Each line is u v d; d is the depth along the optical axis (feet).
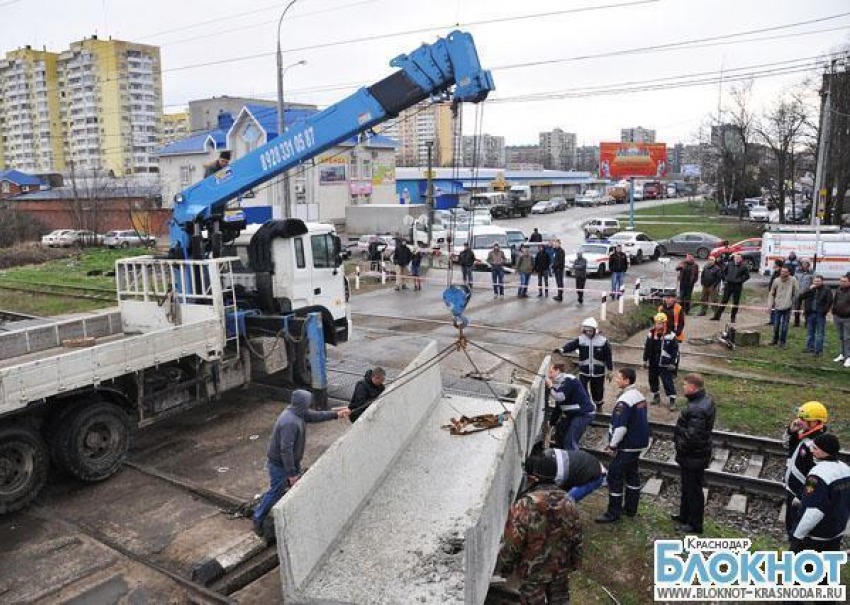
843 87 120.47
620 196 266.36
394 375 41.60
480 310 62.39
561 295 65.00
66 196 181.37
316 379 34.94
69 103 336.49
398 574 17.83
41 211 168.14
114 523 24.02
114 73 322.75
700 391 23.20
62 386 25.30
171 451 30.42
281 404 36.45
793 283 48.24
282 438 21.74
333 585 17.38
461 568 18.06
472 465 24.29
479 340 51.06
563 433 27.48
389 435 23.86
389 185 164.45
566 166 649.61
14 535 23.30
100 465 27.02
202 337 31.53
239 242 39.11
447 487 22.66
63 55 329.93
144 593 19.70
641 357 46.88
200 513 24.70
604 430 34.27
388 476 23.56
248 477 27.61
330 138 32.78
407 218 101.55
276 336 35.04
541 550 15.17
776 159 162.20
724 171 191.93
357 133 32.83
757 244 90.84
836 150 122.93
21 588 20.07
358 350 48.67
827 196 127.24
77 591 19.85
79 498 26.02
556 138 651.66
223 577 20.61
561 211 221.87
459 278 82.28
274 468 22.06
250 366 34.91
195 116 203.51
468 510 21.08
